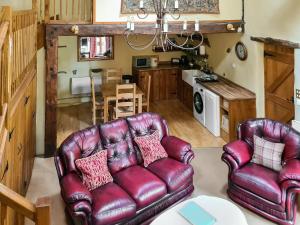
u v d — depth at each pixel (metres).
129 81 8.57
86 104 9.08
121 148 4.19
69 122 7.55
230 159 4.12
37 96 5.55
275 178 3.81
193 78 7.77
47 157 5.68
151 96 9.26
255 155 4.23
